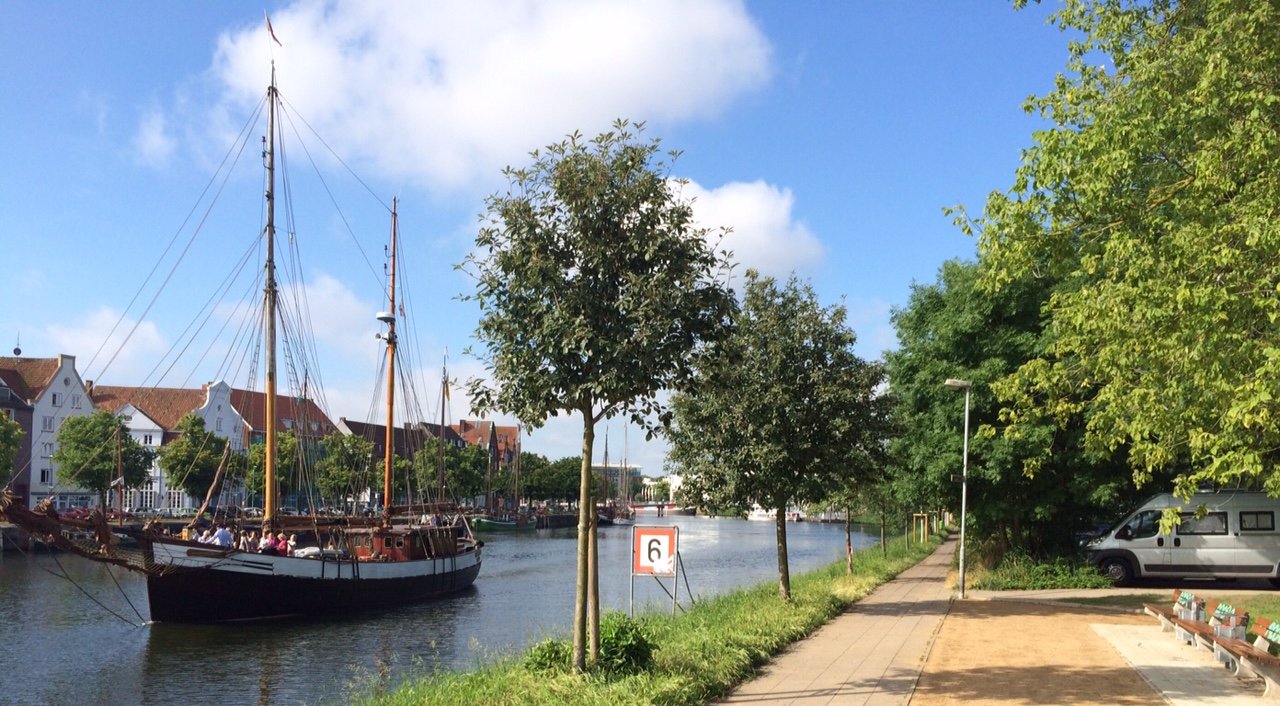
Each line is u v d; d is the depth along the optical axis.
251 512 62.34
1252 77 9.59
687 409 17.95
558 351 9.43
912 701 9.79
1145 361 10.28
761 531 106.88
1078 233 11.90
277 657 22.67
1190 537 24.84
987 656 12.81
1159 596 21.78
